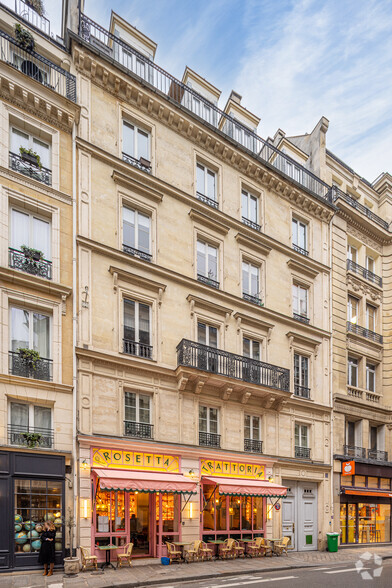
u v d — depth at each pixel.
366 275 25.41
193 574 11.69
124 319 15.08
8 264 12.84
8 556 11.16
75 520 12.38
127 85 16.42
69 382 13.26
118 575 11.32
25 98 14.01
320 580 11.45
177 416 15.37
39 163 14.18
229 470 16.33
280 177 21.00
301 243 22.23
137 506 14.52
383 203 27.91
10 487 11.44
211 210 18.12
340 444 20.92
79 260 14.22
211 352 16.28
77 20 16.11
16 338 12.79
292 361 19.75
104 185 15.37
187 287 16.78
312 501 19.12
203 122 18.23
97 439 13.17
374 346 24.75
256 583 10.91
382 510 22.22
